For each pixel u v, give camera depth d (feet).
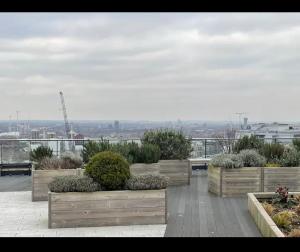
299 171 27.20
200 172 37.40
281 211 20.03
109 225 19.61
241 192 26.78
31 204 24.68
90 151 29.27
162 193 19.83
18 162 36.65
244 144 32.83
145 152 29.45
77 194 19.43
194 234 18.08
